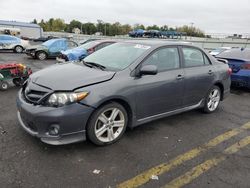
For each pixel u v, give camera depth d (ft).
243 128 16.03
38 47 53.42
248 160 12.05
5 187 9.18
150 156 11.87
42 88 11.48
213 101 18.61
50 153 11.52
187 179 10.30
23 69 24.50
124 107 13.05
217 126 16.12
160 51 14.62
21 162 10.72
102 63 14.25
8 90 23.11
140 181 10.00
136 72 13.21
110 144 12.69
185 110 16.47
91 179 9.91
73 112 10.98
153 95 13.87
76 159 11.19
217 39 112.78
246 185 10.11
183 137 14.15
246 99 23.75
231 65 25.89
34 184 9.43
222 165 11.48
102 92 11.69
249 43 89.45
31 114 11.03
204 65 17.33
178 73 15.15
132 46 15.07
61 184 9.52
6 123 14.55
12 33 118.21
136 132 14.34
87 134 11.87
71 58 36.55
